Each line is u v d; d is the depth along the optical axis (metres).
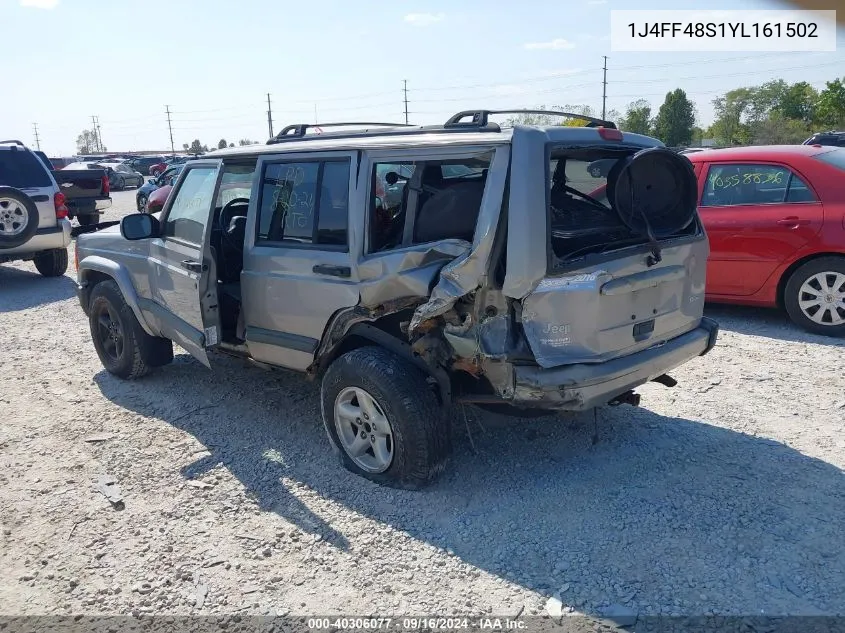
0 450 4.77
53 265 11.45
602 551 3.38
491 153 3.57
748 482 3.96
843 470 4.05
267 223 4.62
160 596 3.21
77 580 3.35
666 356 3.96
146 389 5.82
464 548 3.46
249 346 4.82
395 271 3.81
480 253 3.46
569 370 3.51
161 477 4.32
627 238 3.89
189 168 5.17
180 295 4.92
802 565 3.21
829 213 6.43
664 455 4.32
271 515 3.85
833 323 6.56
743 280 7.01
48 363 6.71
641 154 3.66
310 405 5.37
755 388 5.37
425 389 3.86
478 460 4.33
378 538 3.58
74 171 15.55
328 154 4.20
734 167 7.08
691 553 3.33
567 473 4.14
